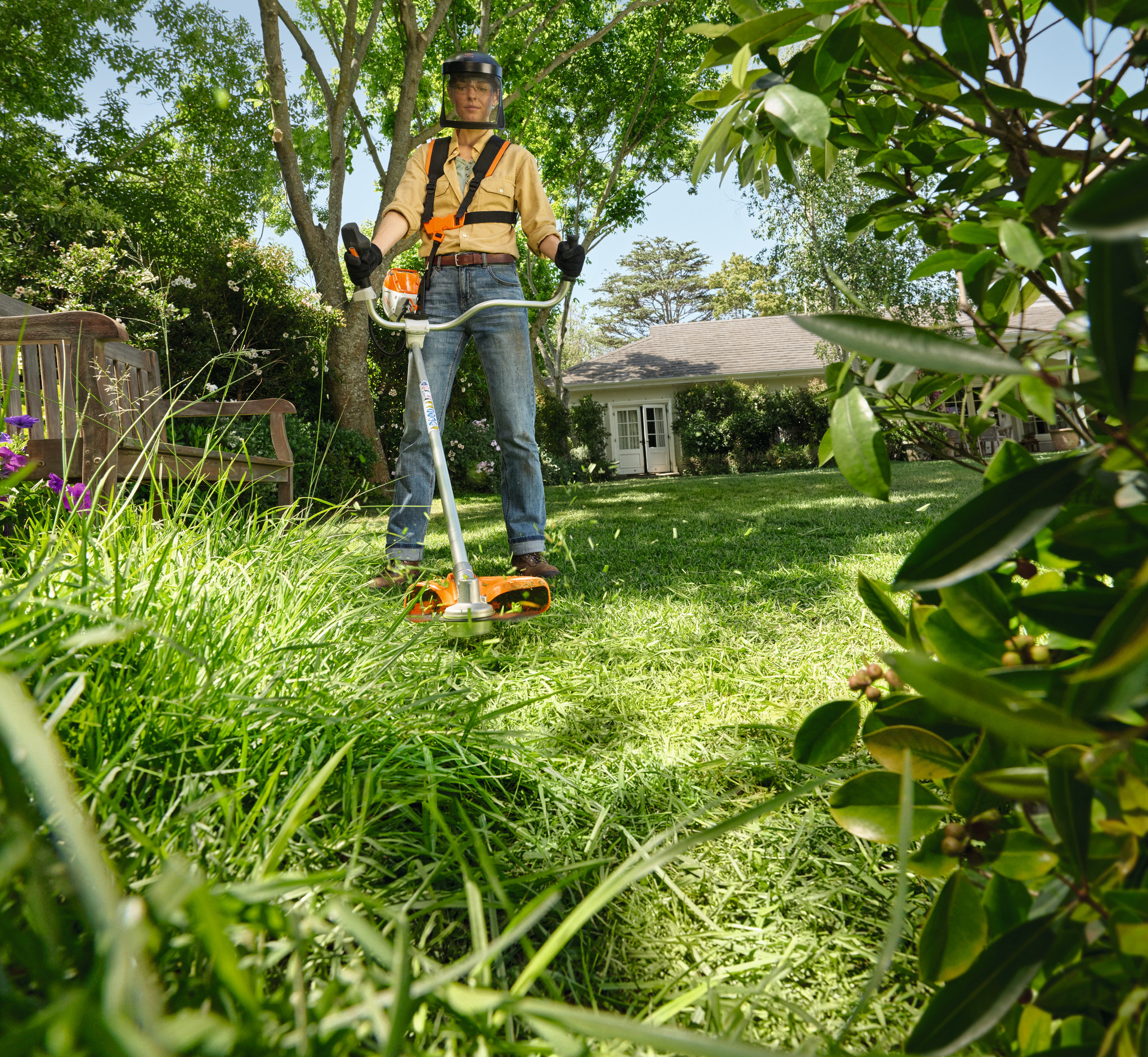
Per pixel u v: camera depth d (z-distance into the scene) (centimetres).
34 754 31
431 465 287
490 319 298
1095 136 67
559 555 380
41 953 40
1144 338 48
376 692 134
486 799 119
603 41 1609
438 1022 65
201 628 121
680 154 1753
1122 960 45
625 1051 71
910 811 50
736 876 104
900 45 69
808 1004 81
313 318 912
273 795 91
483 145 305
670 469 2250
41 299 773
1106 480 47
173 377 799
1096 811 52
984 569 47
